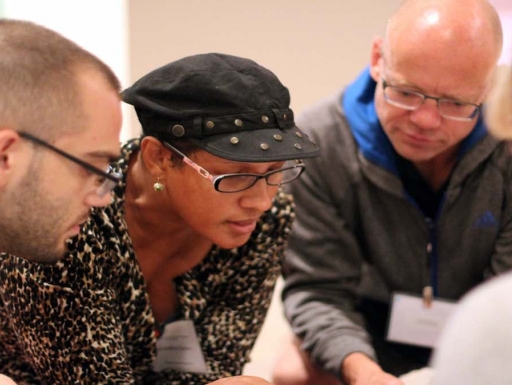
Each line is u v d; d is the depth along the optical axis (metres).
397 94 1.73
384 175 1.92
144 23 2.85
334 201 2.00
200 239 1.55
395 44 1.71
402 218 1.97
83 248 1.36
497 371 0.79
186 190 1.36
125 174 1.48
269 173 1.33
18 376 1.61
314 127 2.00
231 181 1.32
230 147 1.28
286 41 2.96
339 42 2.99
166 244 1.54
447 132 1.73
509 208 1.93
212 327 1.62
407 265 2.01
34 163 1.09
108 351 1.41
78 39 3.05
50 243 1.17
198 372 1.62
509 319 0.80
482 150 1.86
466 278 2.02
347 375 1.80
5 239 1.16
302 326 1.94
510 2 2.26
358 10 2.95
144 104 1.33
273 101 1.32
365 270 2.08
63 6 3.08
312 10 2.94
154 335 1.55
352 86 2.00
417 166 1.92
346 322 1.92
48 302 1.38
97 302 1.40
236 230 1.39
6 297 1.42
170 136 1.32
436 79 1.66
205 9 2.87
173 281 1.60
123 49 2.99
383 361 2.12
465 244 1.97
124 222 1.45
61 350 1.41
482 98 1.71
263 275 1.62
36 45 1.09
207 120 1.29
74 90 1.09
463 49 1.64
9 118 1.08
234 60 1.34
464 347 0.82
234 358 1.64
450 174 1.91
